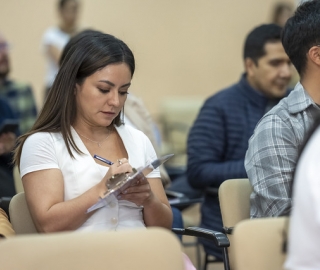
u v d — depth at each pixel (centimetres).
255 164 318
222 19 958
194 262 555
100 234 234
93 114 308
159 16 944
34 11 898
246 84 449
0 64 631
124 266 233
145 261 235
